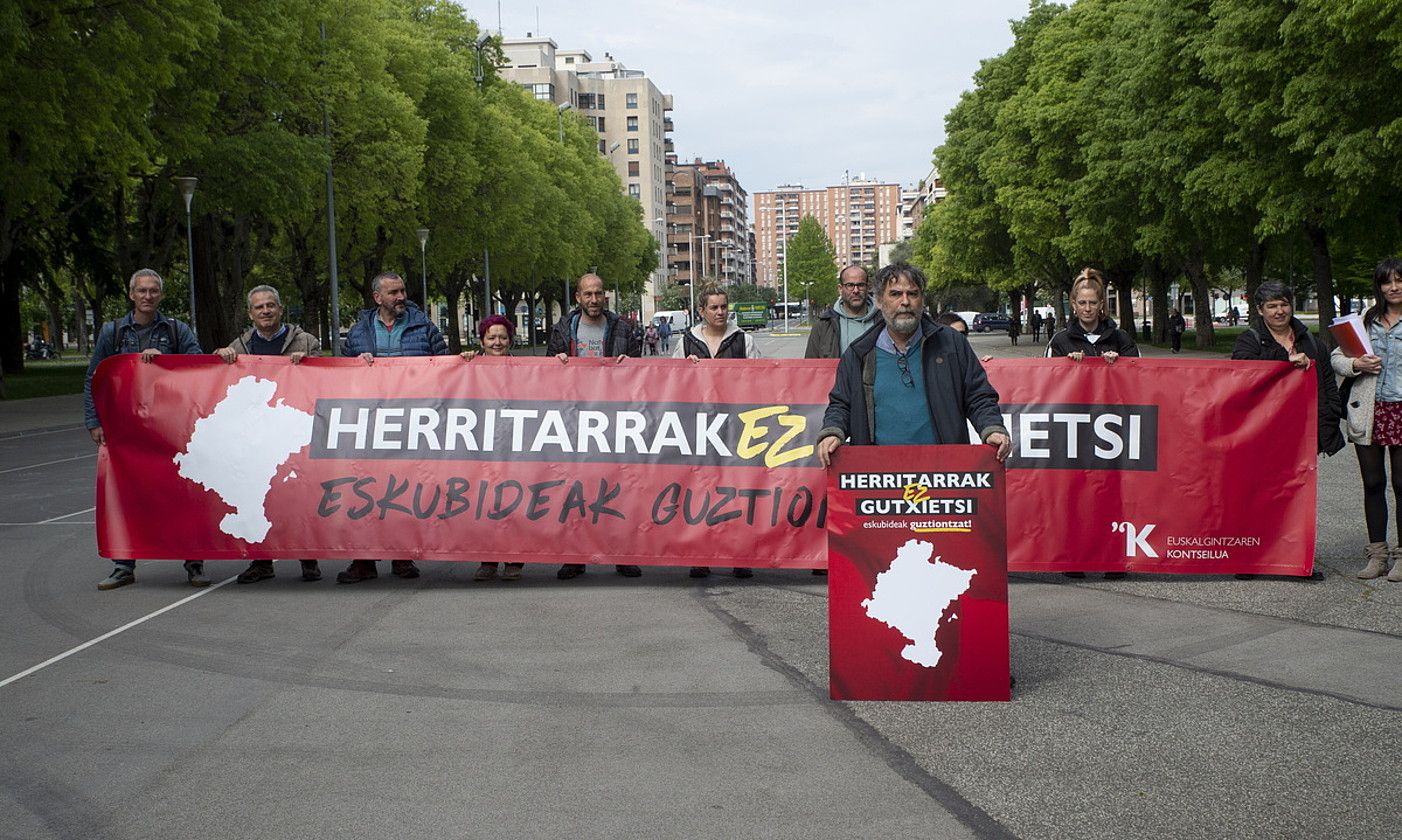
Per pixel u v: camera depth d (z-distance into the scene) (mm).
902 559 5414
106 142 24891
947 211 64500
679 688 5656
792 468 8117
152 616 7367
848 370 5641
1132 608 7188
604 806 4227
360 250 48906
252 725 5203
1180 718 5074
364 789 4434
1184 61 32188
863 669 5438
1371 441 7664
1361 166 25672
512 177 55812
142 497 8359
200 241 43125
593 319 8828
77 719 5324
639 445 8180
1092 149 42438
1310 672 5699
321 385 8406
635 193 165750
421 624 7043
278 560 8961
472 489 8234
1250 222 34000
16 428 23781
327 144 37406
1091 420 8047
